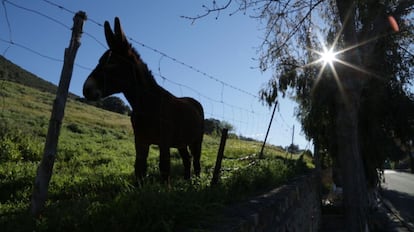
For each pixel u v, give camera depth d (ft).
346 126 24.36
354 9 23.88
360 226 23.72
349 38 23.99
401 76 47.14
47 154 11.48
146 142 18.04
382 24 24.61
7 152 32.01
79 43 11.90
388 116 49.75
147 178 17.35
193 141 22.81
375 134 49.73
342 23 24.18
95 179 21.81
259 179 21.76
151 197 11.35
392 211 58.54
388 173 186.70
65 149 40.24
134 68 16.76
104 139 60.44
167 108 18.51
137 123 17.69
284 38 24.99
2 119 56.29
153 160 38.47
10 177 22.98
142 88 17.26
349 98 24.29
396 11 24.82
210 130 85.35
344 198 24.49
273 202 17.04
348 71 24.21
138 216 10.71
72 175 24.98
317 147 53.06
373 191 53.21
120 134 72.79
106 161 35.76
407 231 45.88
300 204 26.58
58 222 10.66
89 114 96.78
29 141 37.60
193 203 12.28
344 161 24.39
